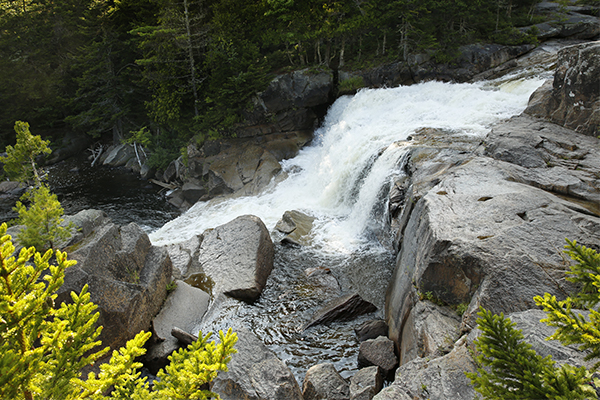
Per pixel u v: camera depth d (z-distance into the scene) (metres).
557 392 3.25
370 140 21.50
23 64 38.00
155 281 12.52
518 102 21.67
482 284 8.33
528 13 35.06
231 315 13.11
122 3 34.22
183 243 16.62
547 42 30.55
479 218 10.03
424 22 28.31
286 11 29.64
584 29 30.80
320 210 21.17
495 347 3.66
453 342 8.27
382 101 26.86
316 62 31.69
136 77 36.62
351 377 9.94
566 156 13.68
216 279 14.56
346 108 28.92
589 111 15.02
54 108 39.69
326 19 29.42
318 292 14.12
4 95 37.06
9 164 11.30
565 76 15.88
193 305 13.04
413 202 14.00
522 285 7.91
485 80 27.42
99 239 11.59
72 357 4.32
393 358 10.40
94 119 37.19
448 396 6.08
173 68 29.89
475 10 30.00
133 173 34.59
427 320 9.18
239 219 16.73
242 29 31.16
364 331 11.82
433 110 23.50
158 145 34.31
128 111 37.06
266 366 9.66
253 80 29.02
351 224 18.89
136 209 27.36
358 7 29.88
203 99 31.22
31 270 4.00
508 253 8.52
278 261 16.28
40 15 38.59
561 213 9.69
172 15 28.91
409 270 11.26
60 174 34.75
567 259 8.16
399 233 14.59
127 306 10.62
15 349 3.95
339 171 21.83
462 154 16.05
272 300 13.86
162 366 11.00
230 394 9.13
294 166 27.28
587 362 4.85
